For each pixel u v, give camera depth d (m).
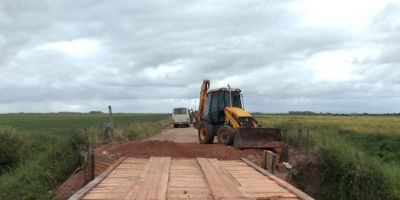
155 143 15.42
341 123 49.59
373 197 14.19
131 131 29.06
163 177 9.12
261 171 10.25
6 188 12.57
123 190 7.95
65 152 17.73
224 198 7.19
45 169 15.39
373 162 15.62
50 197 12.48
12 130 18.88
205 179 9.26
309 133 21.00
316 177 16.14
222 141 18.47
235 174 9.98
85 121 59.06
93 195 7.52
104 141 21.22
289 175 15.58
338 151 16.34
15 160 17.73
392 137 33.19
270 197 7.45
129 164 11.62
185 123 50.25
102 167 13.57
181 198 7.39
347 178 14.91
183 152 14.10
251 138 16.52
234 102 21.00
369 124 49.38
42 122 56.62
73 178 14.89
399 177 14.98
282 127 27.33
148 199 7.07
